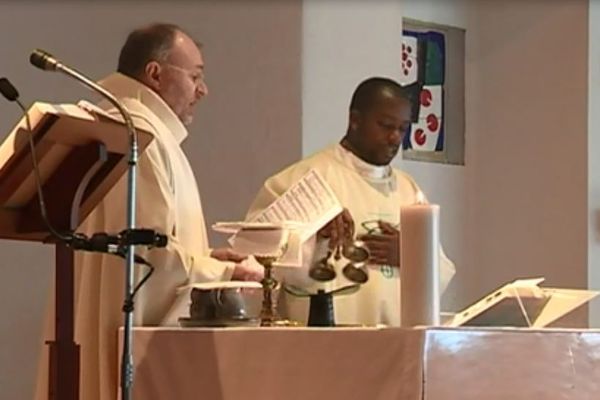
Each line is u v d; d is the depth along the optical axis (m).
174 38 5.71
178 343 4.18
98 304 5.28
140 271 5.04
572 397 3.72
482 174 9.79
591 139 9.14
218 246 8.28
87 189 4.22
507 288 4.09
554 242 9.29
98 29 8.45
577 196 9.15
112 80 5.68
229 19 8.41
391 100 6.21
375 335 3.58
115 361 5.17
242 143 8.25
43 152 4.00
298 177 6.12
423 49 9.58
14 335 8.04
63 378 4.21
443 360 3.46
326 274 5.26
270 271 4.65
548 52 9.41
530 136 9.49
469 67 9.85
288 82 8.10
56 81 8.26
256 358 3.94
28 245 8.11
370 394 3.57
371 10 8.47
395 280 6.00
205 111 8.44
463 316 4.11
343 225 5.32
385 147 6.26
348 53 8.30
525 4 9.58
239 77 8.33
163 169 5.29
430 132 9.58
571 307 4.12
